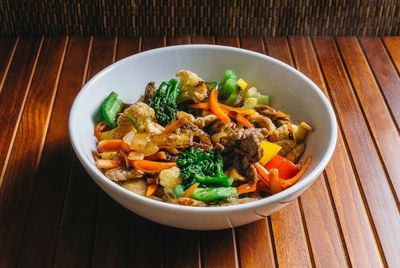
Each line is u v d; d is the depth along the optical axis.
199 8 0.79
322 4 0.80
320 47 0.79
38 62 0.75
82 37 0.80
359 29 0.82
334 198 0.62
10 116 0.68
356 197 0.62
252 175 0.58
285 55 0.78
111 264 0.55
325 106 0.61
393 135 0.68
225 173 0.59
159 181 0.57
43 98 0.70
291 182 0.58
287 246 0.57
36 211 0.59
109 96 0.63
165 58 0.66
